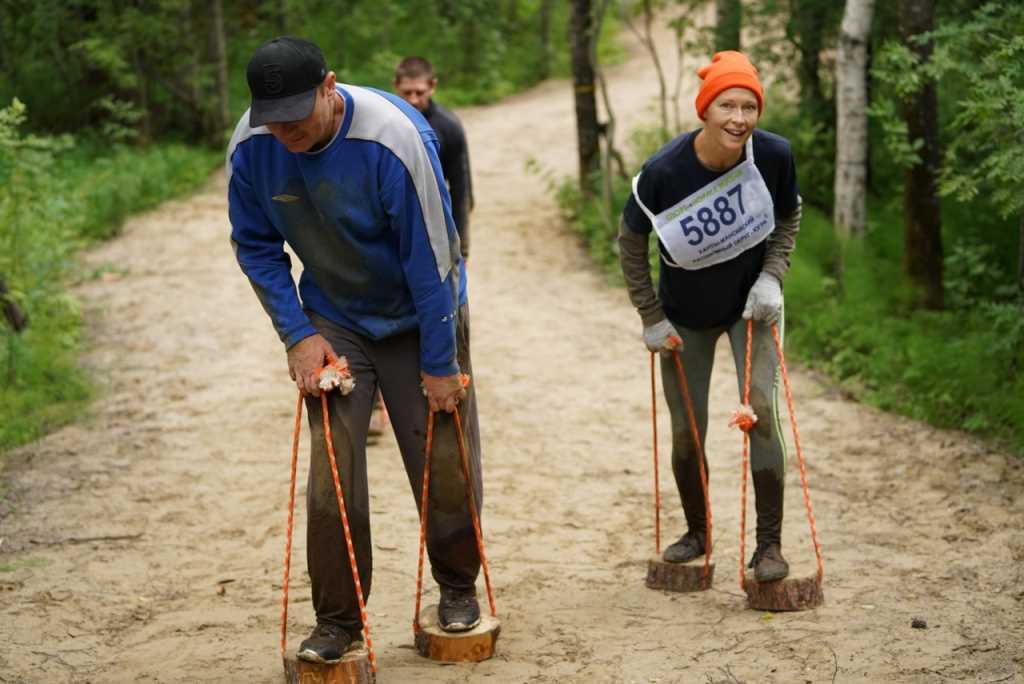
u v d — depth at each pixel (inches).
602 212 604.4
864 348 415.2
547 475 313.6
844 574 237.0
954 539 257.8
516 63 1238.9
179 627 217.6
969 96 356.2
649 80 1106.1
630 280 221.6
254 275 183.3
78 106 922.1
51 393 386.6
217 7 906.7
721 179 210.4
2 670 198.1
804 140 572.4
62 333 450.9
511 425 358.3
